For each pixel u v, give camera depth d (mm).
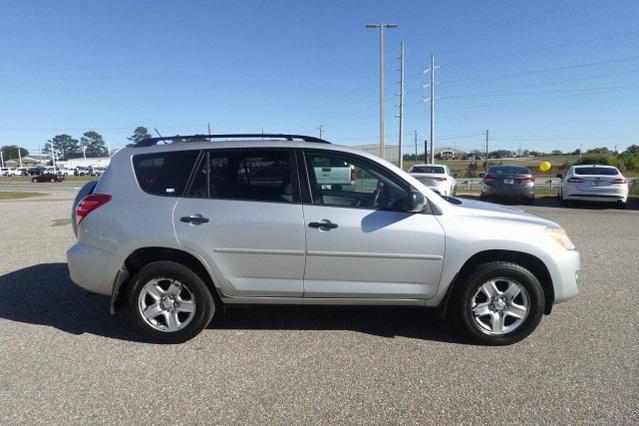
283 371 3779
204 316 4297
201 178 4320
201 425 3045
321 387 3525
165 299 4309
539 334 4523
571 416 3127
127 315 5023
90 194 4480
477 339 4281
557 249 4250
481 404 3283
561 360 3961
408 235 4160
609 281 6363
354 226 4160
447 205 4305
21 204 18828
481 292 4273
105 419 3105
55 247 8781
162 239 4199
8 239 9688
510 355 4070
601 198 16141
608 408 3217
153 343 4312
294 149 4340
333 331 4617
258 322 4844
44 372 3744
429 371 3777
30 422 3064
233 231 4191
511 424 3051
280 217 4191
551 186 30000
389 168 4336
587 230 10938
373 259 4191
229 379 3646
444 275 4203
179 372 3756
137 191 4336
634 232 10617
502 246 4168
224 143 4383
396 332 4594
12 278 6480
